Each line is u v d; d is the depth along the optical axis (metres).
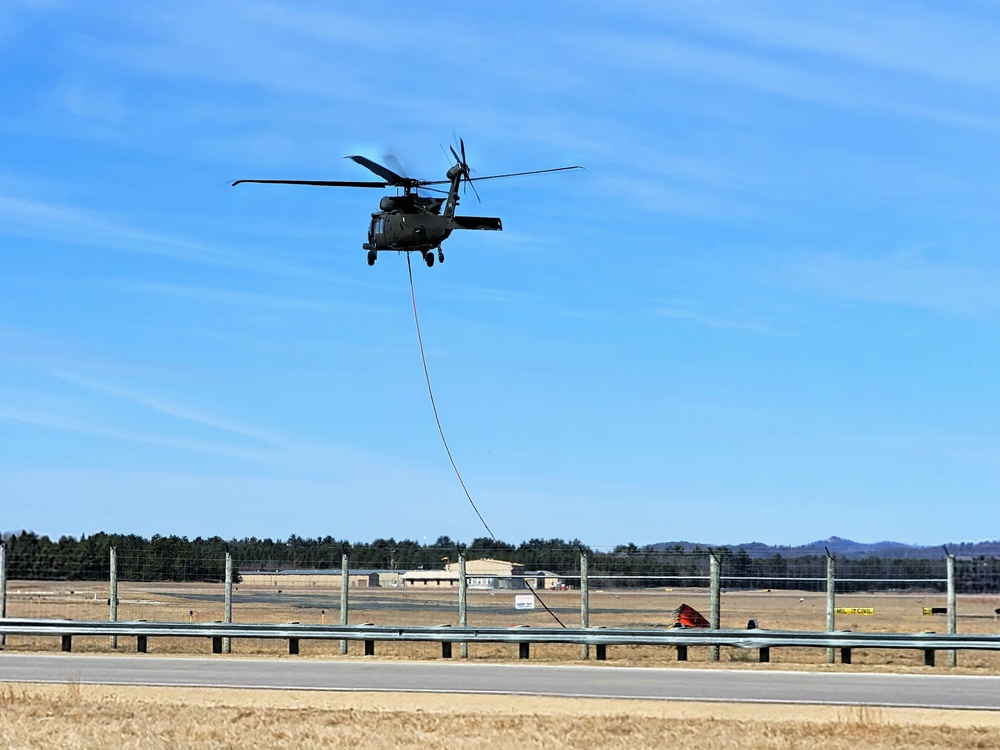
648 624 42.84
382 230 27.58
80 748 14.95
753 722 16.81
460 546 26.44
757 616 50.38
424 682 21.30
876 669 23.66
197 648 29.00
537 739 15.62
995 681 21.73
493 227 26.98
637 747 15.13
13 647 27.75
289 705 18.50
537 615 47.84
